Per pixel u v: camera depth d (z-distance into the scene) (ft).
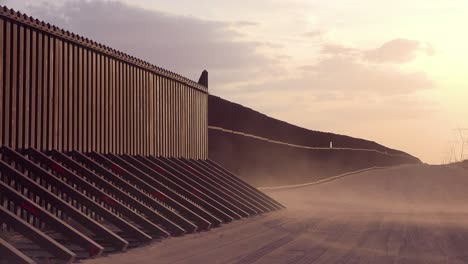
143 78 73.00
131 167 63.10
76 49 58.08
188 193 67.31
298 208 101.40
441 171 262.47
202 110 96.22
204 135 97.25
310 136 234.58
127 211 51.24
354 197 151.23
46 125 53.11
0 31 46.83
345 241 56.65
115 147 65.57
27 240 45.83
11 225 38.01
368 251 50.26
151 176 66.54
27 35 50.37
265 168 159.02
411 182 205.98
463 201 144.97
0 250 34.09
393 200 144.66
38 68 51.96
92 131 60.85
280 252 47.85
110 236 44.11
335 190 171.53
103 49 62.69
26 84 50.24
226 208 70.90
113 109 65.31
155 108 76.43
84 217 44.16
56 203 44.62
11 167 44.70
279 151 182.80
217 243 51.57
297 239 56.59
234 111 152.97
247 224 67.87
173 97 82.69
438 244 57.26
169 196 63.36
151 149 74.95
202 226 59.93
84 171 53.26
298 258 45.06
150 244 48.32
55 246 37.93
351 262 44.11
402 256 48.21
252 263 42.14
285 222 72.95
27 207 41.52
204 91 96.37
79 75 58.49
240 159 143.23
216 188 76.84
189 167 79.66
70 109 56.85
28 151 50.16
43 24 52.26
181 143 85.56
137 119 71.15
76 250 43.68
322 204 117.80
